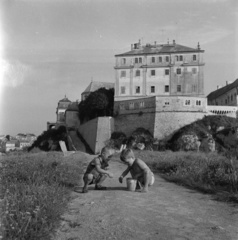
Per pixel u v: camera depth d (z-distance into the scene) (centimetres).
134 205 784
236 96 7231
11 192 754
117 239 530
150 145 6234
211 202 831
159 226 603
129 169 1045
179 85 7475
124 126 6994
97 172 991
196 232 568
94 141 7162
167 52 7569
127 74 7725
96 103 8044
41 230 528
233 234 556
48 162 1538
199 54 7444
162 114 6438
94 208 748
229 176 1096
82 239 531
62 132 8650
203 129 6084
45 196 706
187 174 1315
